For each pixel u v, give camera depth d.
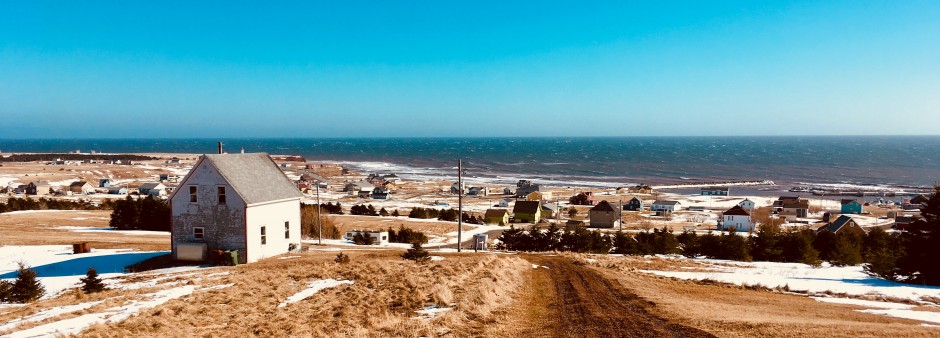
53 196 139.88
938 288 29.61
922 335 15.91
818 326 17.34
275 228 40.81
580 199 141.88
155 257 38.22
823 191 171.75
